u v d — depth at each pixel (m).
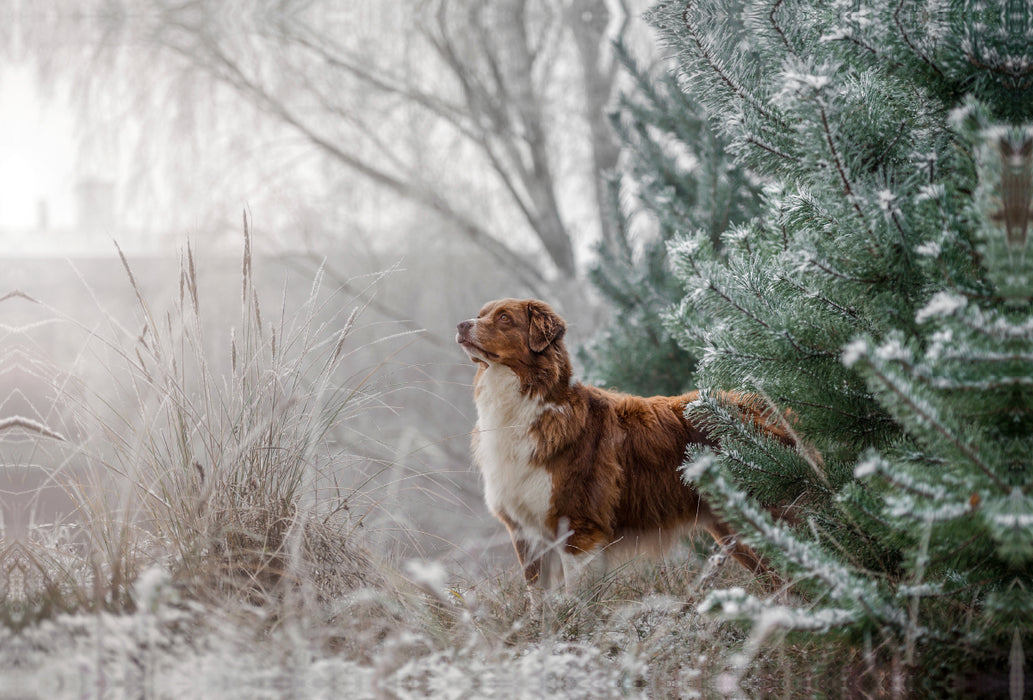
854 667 2.77
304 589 2.74
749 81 3.28
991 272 2.22
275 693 2.21
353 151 14.44
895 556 2.93
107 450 3.22
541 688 2.45
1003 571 2.42
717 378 3.24
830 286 2.84
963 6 2.60
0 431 2.99
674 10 3.22
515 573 3.87
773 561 2.46
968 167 2.47
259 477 3.18
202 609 2.46
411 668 2.36
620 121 6.76
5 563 2.96
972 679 2.49
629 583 3.71
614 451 4.01
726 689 2.80
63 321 3.35
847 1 2.91
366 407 3.55
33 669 2.15
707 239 3.28
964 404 2.27
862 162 2.84
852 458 3.05
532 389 3.99
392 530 3.51
